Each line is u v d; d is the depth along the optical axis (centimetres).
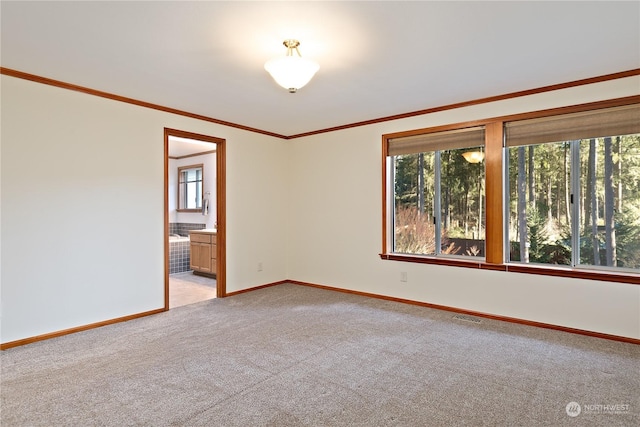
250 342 304
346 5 201
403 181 441
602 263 320
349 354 279
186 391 223
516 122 355
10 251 294
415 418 195
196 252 627
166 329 337
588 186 326
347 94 355
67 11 204
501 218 363
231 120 456
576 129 324
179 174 731
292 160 549
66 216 325
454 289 394
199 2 197
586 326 319
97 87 335
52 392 221
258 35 236
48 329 314
